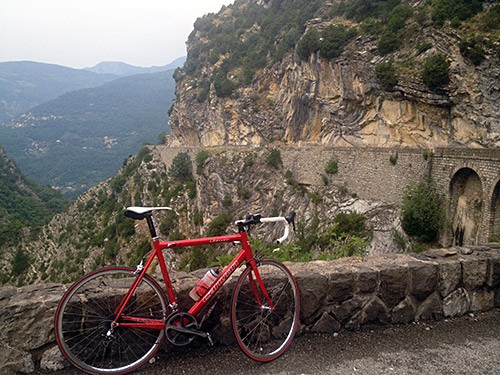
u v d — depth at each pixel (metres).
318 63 39.97
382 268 3.90
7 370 2.89
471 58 23.38
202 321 3.34
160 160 63.66
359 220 24.78
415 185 21.50
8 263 72.69
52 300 3.07
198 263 27.28
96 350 3.08
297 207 33.84
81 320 3.05
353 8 41.38
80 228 70.88
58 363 3.03
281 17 61.56
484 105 22.91
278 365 3.17
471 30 24.45
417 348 3.49
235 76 61.09
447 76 24.94
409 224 20.19
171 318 3.03
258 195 38.91
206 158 44.50
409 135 30.00
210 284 3.16
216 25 90.44
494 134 22.36
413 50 29.64
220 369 3.09
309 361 3.24
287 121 49.41
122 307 2.99
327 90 39.72
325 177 31.14
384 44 31.86
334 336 3.69
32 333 2.98
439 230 19.44
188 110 73.88
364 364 3.21
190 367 3.10
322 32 39.84
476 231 17.23
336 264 4.06
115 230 58.41
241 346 3.13
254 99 55.78
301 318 3.66
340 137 39.25
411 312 3.97
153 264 3.77
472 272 4.21
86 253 60.41
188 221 47.91
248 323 3.45
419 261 4.14
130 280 3.42
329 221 27.84
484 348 3.50
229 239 3.25
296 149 35.88
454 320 4.07
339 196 28.81
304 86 43.69
